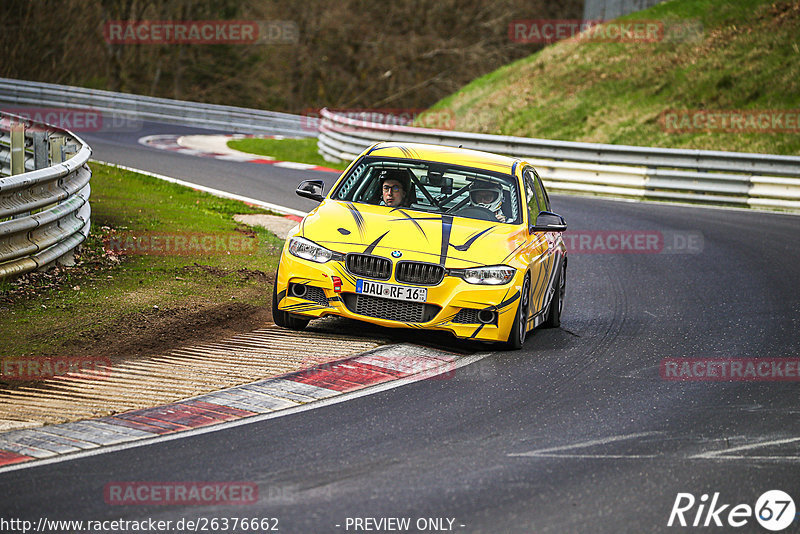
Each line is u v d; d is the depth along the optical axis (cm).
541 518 1670
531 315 3111
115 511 1633
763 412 2412
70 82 19300
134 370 2544
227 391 2394
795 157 7400
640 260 5006
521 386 2561
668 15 13250
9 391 2319
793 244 5638
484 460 1962
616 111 11569
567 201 7331
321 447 2006
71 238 3762
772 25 12012
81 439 2008
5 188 3138
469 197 3183
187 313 3159
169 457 1916
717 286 4331
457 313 2848
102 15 19362
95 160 7412
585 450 2058
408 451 1998
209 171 7481
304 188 3241
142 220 4772
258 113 13300
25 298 3141
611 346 3128
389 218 3023
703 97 11131
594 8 15050
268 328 3083
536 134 11788
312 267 2888
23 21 18462
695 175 7606
